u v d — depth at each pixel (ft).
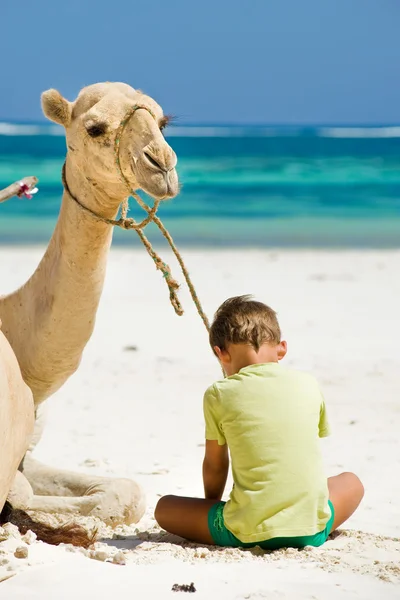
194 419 52.42
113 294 96.22
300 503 28.30
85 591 23.97
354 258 124.88
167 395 58.03
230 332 30.63
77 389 59.67
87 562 26.25
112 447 46.29
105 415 53.16
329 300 93.76
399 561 27.35
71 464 42.91
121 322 82.33
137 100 32.04
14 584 24.41
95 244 32.94
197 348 72.49
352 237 149.28
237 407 29.22
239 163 318.86
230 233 152.56
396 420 51.01
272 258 123.95
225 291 97.35
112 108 31.68
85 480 34.35
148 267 114.21
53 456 44.47
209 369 65.26
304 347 71.92
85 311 33.45
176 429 50.16
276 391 29.45
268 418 28.99
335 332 78.18
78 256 32.86
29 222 162.91
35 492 34.81
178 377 62.85
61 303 33.14
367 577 25.50
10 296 35.01
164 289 99.25
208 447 30.22
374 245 139.64
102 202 32.58
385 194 224.33
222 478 30.73
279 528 27.96
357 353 69.82
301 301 92.84
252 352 30.53
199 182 255.91
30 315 33.99
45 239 141.08
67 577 24.94
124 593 23.88
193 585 24.47
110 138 31.45
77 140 32.32
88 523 32.19
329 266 117.29
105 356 69.36
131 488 33.55
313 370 63.52
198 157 344.69
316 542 28.68
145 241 32.81
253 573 25.64
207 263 118.21
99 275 33.42
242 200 209.26
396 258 124.88
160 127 32.14
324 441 46.80
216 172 287.28
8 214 174.50
